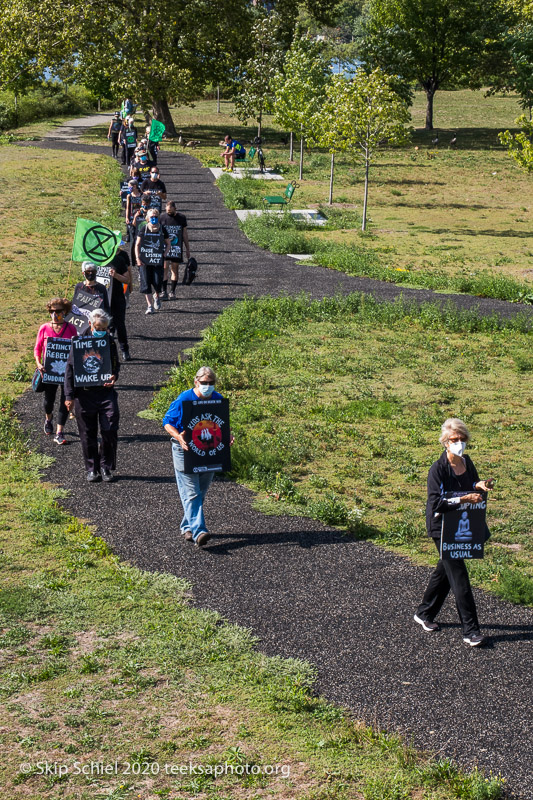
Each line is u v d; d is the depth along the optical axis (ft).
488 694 21.24
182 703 20.45
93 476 34.53
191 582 26.63
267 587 26.48
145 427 41.04
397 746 18.92
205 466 28.53
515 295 73.00
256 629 24.03
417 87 319.88
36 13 164.55
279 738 19.22
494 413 45.01
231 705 20.43
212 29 172.14
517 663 22.68
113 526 30.53
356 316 65.21
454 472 23.54
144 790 17.51
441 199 131.44
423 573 27.89
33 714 19.81
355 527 30.83
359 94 102.32
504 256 91.25
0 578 26.09
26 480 34.30
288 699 20.65
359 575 27.55
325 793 17.48
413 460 38.14
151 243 62.59
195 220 104.12
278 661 22.26
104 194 112.88
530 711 20.58
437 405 45.52
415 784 17.87
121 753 18.56
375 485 35.63
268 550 29.14
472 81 242.99
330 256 84.69
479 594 26.73
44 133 183.01
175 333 58.59
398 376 51.39
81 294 42.73
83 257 49.16
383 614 25.11
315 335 60.29
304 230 102.94
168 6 165.37
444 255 90.58
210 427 28.53
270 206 114.93
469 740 19.44
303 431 41.52
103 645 22.80
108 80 234.38
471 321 63.67
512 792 17.76
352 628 24.23
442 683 21.66
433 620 24.67
